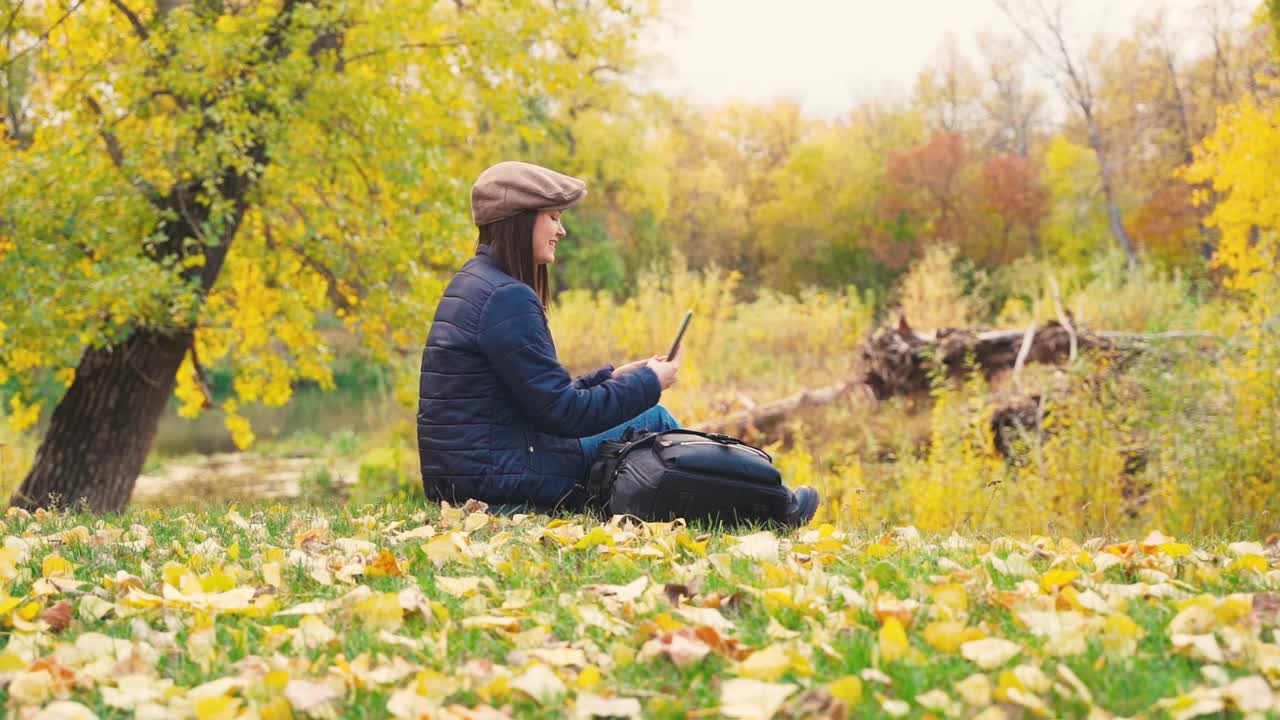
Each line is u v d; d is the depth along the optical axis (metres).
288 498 13.46
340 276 9.12
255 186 8.64
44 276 6.98
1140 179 41.75
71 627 2.27
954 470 7.31
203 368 10.46
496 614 2.32
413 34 8.95
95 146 8.20
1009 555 2.95
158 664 2.03
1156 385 7.34
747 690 1.68
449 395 3.61
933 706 1.66
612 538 3.02
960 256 46.97
